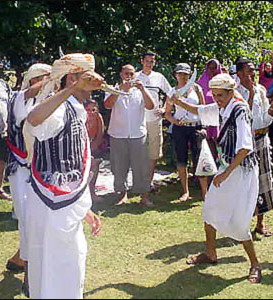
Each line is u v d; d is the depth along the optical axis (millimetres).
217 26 9586
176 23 9297
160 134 6715
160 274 4355
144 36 9195
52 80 3070
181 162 6438
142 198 6250
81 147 3145
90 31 8680
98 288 3998
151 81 6695
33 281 3080
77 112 3105
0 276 4344
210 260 4566
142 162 6145
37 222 3029
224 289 4066
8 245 5023
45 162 3059
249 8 10039
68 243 3002
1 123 4832
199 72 9258
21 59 8289
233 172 4105
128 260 4668
